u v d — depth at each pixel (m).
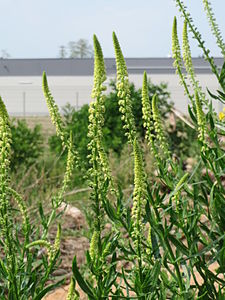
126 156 10.82
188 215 2.69
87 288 2.39
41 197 7.17
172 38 3.20
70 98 52.12
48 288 2.59
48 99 2.83
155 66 46.94
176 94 43.69
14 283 2.57
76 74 52.31
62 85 52.28
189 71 3.24
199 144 2.92
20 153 10.84
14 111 51.91
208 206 2.85
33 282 2.65
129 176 9.07
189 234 2.69
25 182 8.20
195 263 2.76
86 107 12.74
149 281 2.53
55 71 52.38
